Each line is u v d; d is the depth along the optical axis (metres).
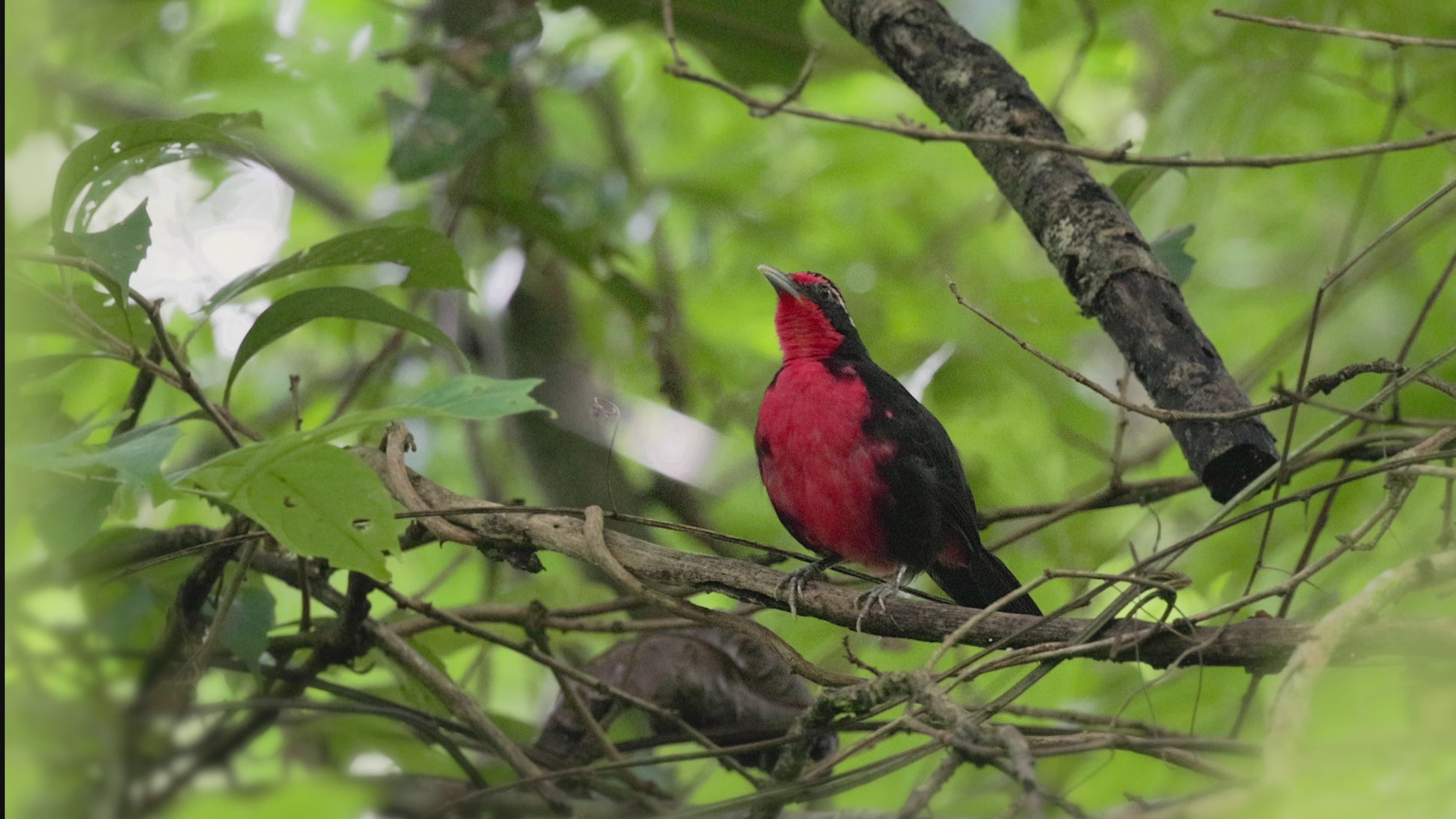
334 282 14.04
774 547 8.46
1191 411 8.17
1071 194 9.14
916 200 17.95
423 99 14.84
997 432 14.87
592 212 14.00
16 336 7.17
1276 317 17.61
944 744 6.25
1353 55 15.28
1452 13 13.57
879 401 10.20
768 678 10.31
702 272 17.69
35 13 6.58
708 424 15.47
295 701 8.05
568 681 9.49
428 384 15.89
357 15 18.52
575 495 13.41
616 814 8.98
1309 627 7.02
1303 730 5.88
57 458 6.36
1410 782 5.57
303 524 6.96
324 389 15.84
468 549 12.20
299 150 18.33
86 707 7.52
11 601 7.64
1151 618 8.05
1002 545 11.08
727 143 18.34
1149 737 6.96
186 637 8.66
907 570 10.39
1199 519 13.20
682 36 13.91
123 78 15.75
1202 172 14.20
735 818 8.43
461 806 8.26
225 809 7.38
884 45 10.14
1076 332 15.70
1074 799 9.52
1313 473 11.81
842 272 16.81
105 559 8.84
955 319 15.59
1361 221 16.45
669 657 10.36
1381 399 7.84
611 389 14.19
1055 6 14.46
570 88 14.72
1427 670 6.40
